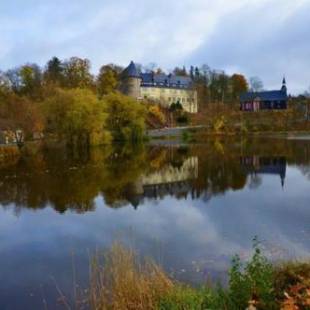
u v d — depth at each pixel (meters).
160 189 27.70
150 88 127.69
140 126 72.19
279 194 24.50
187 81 140.38
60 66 125.38
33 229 18.58
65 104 57.66
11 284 12.44
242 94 135.12
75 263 13.92
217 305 7.99
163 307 8.55
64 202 23.98
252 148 60.19
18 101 67.31
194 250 14.64
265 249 14.44
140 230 17.72
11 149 51.34
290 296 7.43
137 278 10.09
